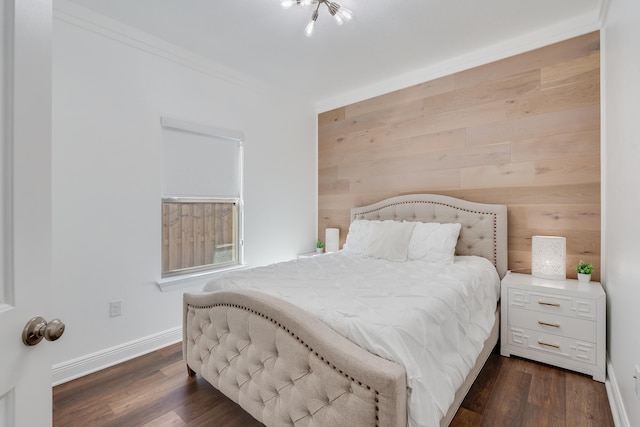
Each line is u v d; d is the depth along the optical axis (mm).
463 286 1931
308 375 1316
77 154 2178
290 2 2039
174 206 2820
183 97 2797
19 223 707
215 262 3143
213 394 1937
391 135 3529
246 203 3373
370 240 2996
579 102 2443
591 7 2271
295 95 3926
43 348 759
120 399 1892
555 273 2400
